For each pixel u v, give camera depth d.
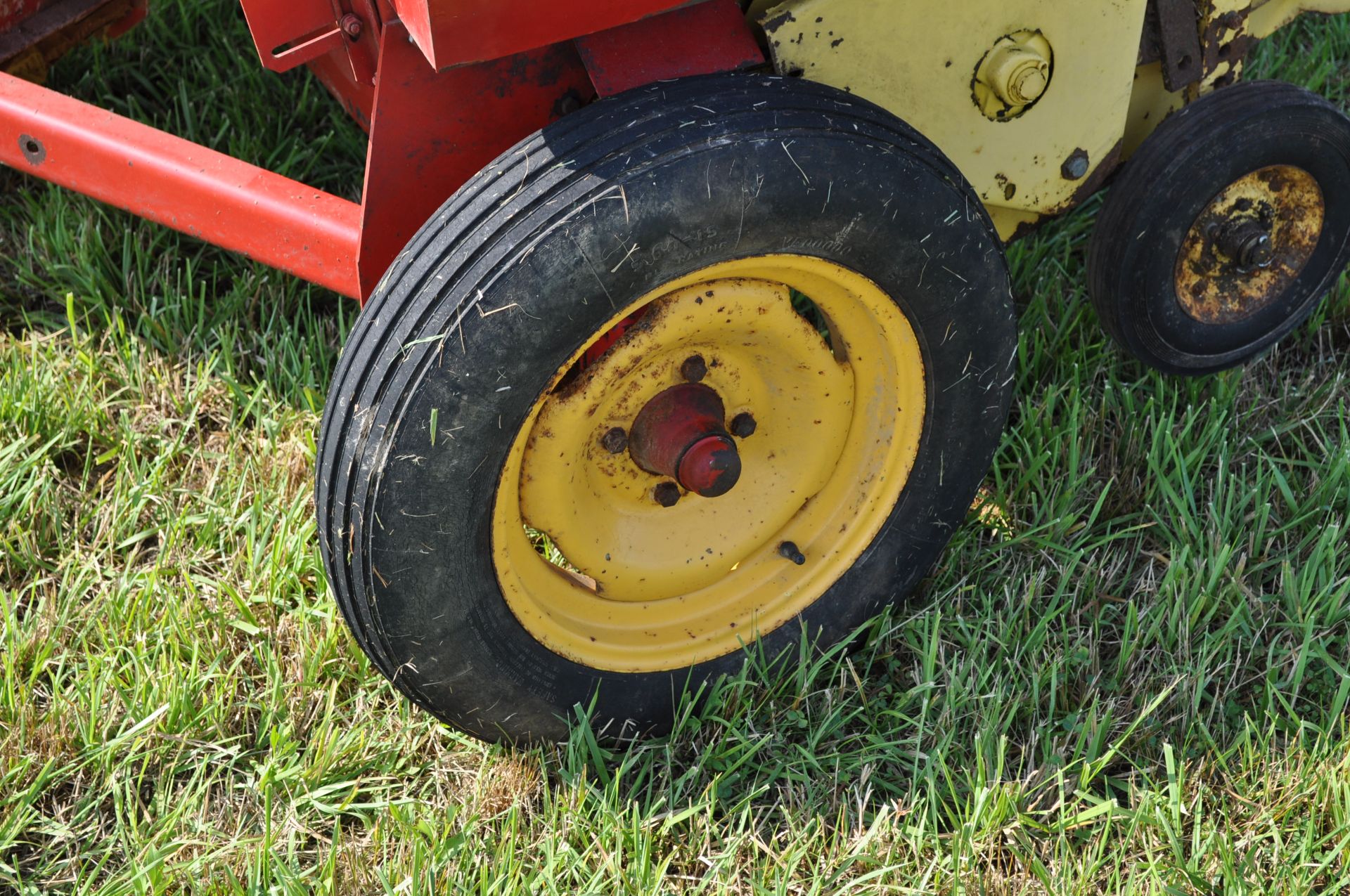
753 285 3.26
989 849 3.47
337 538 3.11
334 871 3.34
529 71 3.17
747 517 3.82
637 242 2.88
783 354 3.52
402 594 3.12
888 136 3.14
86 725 3.65
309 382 4.68
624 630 3.71
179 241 5.32
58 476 4.55
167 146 3.90
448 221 2.97
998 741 3.67
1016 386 4.82
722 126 2.92
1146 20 4.08
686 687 3.74
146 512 4.42
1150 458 4.38
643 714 3.75
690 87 3.02
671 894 3.38
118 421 4.76
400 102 3.11
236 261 5.34
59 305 5.19
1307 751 3.70
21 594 4.12
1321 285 4.59
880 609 4.05
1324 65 6.12
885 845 3.50
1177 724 3.81
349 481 3.02
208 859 3.32
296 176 5.62
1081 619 4.18
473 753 3.72
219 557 4.30
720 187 2.91
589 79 3.25
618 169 2.85
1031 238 5.37
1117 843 3.52
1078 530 4.41
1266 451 4.74
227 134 5.81
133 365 4.82
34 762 3.61
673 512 3.73
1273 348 5.05
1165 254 4.16
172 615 3.91
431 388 2.89
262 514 4.28
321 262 3.73
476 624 3.29
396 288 2.99
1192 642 4.02
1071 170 4.01
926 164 3.21
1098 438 4.70
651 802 3.67
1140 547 4.34
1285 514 4.46
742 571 3.88
